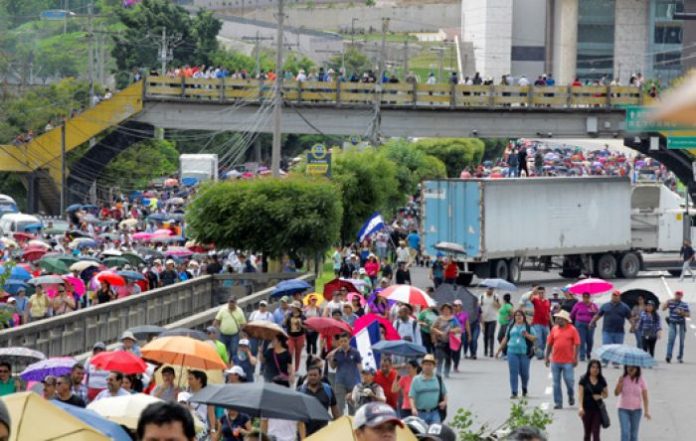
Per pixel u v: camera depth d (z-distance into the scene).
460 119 160.62
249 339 66.88
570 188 131.75
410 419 33.59
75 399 40.00
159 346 44.97
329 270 135.75
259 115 160.50
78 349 71.44
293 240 113.88
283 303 68.25
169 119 163.88
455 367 72.19
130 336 48.47
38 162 174.38
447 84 160.00
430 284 123.19
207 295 100.94
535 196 129.00
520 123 160.62
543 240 129.88
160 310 87.75
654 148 151.25
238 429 40.91
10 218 143.75
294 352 62.38
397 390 49.25
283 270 116.62
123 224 149.38
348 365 52.25
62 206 170.12
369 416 19.61
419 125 160.62
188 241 131.88
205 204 113.88
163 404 15.79
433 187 128.00
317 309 69.81
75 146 170.62
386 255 139.38
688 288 127.56
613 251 136.75
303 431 41.94
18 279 79.50
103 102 166.38
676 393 66.62
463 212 126.00
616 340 72.38
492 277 127.12
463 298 79.00
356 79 163.88
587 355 77.06
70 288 77.38
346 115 159.62
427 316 69.75
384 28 182.25
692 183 153.00
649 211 141.25
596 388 49.09
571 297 78.56
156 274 96.06
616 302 72.31
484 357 79.81
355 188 139.75
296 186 113.69
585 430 49.41
